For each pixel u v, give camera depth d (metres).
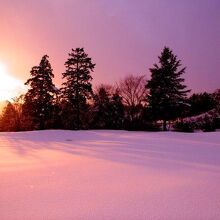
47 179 7.00
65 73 41.56
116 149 14.51
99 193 5.69
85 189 6.01
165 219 4.32
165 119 44.34
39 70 42.50
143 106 47.50
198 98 63.81
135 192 5.76
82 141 20.56
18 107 47.53
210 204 4.97
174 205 4.93
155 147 15.45
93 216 4.45
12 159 10.81
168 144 17.30
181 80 44.88
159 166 8.97
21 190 5.96
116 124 46.12
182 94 44.53
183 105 44.81
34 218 4.39
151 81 44.47
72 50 41.72
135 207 4.83
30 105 42.69
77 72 41.31
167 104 43.81
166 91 44.44
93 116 46.44
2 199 5.34
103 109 46.69
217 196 5.46
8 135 27.52
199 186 6.25
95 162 9.86
